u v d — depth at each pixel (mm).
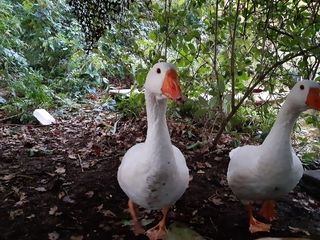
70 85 5957
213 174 3689
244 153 2750
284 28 3846
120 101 5305
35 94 5328
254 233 2883
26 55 6488
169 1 3908
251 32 4223
